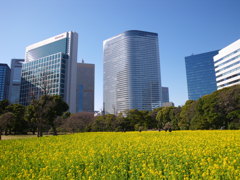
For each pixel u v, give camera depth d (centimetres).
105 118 5288
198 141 1195
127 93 16438
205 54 17925
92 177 530
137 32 17662
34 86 10719
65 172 599
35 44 13412
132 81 16538
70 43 11212
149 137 1723
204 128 3397
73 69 10881
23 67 12006
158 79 17225
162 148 929
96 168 644
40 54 12794
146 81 16812
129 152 864
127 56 17188
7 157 895
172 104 13475
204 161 645
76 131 5212
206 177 479
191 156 722
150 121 5769
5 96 15700
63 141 1614
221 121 3244
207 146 951
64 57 10719
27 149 1170
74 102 10569
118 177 531
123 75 17062
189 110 4047
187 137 1530
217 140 1229
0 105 4703
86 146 1156
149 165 610
